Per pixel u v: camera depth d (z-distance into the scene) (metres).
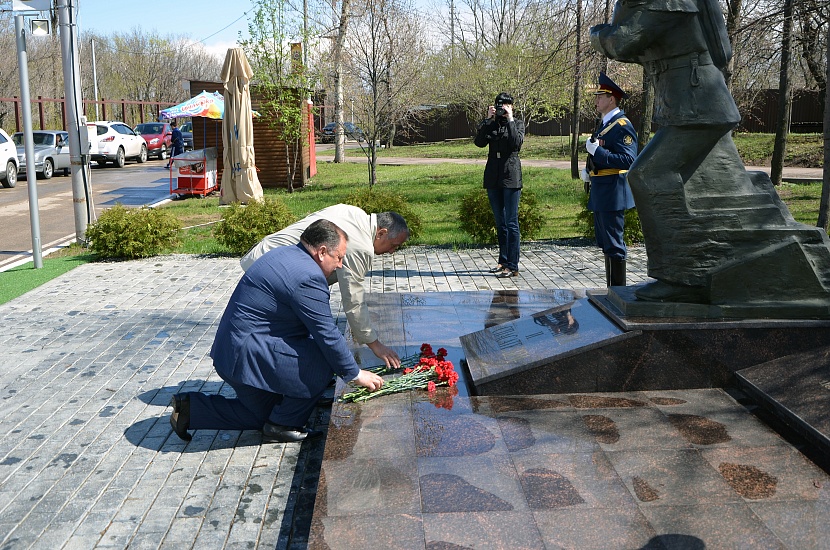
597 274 8.91
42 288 8.69
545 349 4.41
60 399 5.16
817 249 4.32
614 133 6.77
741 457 3.44
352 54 20.72
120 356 6.09
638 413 3.98
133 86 61.78
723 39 4.29
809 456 3.45
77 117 11.47
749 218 4.36
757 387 4.06
